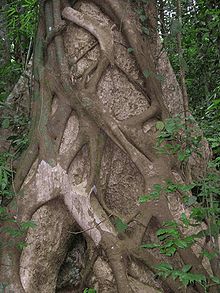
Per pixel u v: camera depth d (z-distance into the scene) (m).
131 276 3.72
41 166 3.90
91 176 3.93
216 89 6.18
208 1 6.25
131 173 4.13
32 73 4.65
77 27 4.41
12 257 3.69
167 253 3.32
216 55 6.66
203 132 4.80
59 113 4.10
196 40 6.75
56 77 4.24
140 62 4.33
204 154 4.60
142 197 3.72
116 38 4.38
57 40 4.34
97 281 3.92
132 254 3.71
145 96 4.34
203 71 6.88
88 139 4.01
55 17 4.40
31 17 6.27
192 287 3.69
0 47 6.99
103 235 3.72
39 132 4.07
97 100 4.09
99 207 3.89
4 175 3.90
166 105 4.56
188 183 4.20
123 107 4.23
